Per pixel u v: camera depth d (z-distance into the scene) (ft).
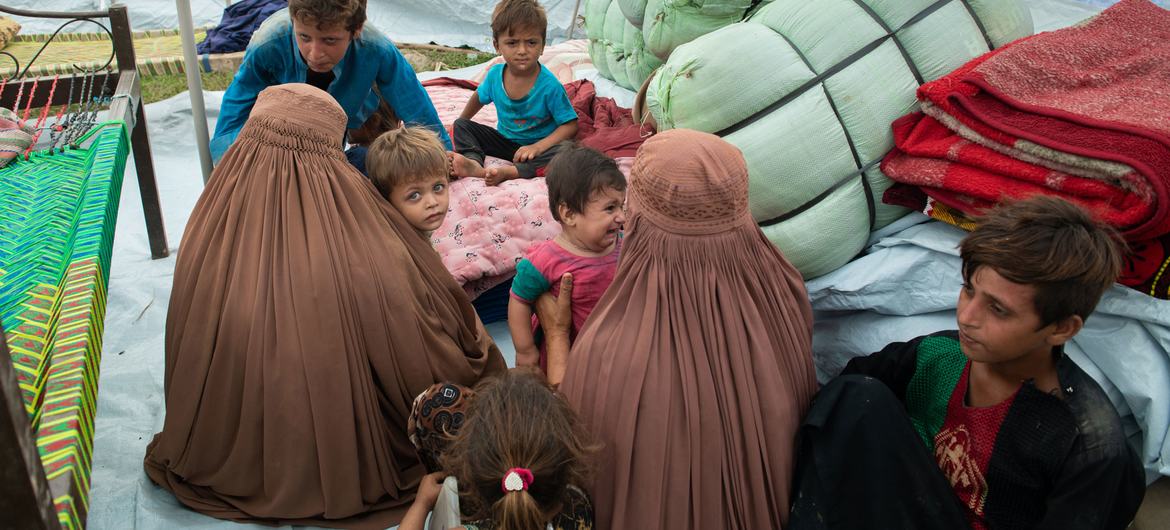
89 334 5.28
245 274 6.09
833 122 7.42
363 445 6.31
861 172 7.56
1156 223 5.71
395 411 6.63
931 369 5.81
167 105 14.52
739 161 5.50
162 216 11.14
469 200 8.82
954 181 6.84
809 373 5.97
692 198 5.32
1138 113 6.16
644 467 5.40
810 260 7.58
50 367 4.92
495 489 4.67
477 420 4.75
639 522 5.45
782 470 5.57
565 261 6.96
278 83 8.92
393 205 6.86
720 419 5.45
